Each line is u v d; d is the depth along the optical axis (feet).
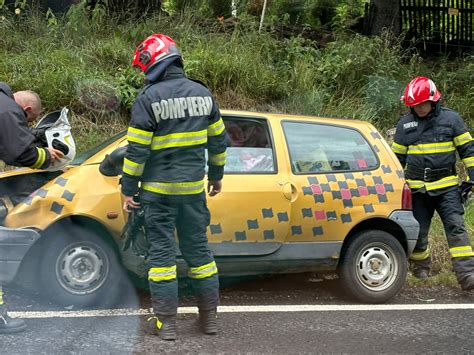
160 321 16.92
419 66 42.50
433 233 27.53
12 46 37.55
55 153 18.17
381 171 22.21
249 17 43.86
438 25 48.42
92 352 15.72
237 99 36.91
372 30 47.16
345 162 21.97
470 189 23.35
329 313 20.22
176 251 19.35
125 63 37.32
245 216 20.30
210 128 17.30
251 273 20.75
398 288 21.89
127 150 16.37
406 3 48.85
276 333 17.95
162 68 16.66
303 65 39.19
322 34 46.75
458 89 42.01
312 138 21.88
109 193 19.22
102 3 42.16
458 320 19.88
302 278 24.39
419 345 17.37
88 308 19.25
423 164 23.47
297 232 20.90
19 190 21.29
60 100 33.81
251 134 21.18
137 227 17.03
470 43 48.24
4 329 16.76
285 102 37.81
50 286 18.94
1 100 16.94
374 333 18.31
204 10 45.03
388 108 38.40
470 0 48.24
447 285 24.30
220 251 20.11
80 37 38.68
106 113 34.06
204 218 17.20
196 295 17.48
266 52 40.27
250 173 20.68
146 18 41.55
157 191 16.58
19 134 16.89
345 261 21.53
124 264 19.38
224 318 19.12
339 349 16.85
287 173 21.07
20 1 39.78
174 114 16.52
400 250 21.94
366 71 40.34
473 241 27.50
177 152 16.63
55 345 16.08
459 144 23.29
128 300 20.02
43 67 35.45
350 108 37.96
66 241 19.04
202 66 36.94
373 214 21.70
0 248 18.25
